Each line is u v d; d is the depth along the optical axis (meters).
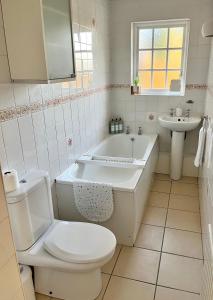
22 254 1.70
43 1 1.56
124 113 3.86
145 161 2.75
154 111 3.71
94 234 1.81
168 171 3.81
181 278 1.98
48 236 1.80
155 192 3.29
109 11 3.46
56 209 2.46
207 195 2.17
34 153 2.01
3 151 1.67
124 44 3.56
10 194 1.60
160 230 2.55
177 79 3.52
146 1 3.29
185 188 3.38
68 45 1.90
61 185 2.38
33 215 1.75
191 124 3.20
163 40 3.52
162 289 1.89
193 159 3.64
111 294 1.86
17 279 0.96
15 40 1.61
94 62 3.09
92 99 3.14
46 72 1.63
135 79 3.68
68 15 1.87
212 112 2.37
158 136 3.77
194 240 2.40
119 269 2.08
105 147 3.52
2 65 1.62
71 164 2.69
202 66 3.32
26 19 1.55
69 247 1.69
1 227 0.85
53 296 1.86
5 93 1.66
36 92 1.99
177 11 3.22
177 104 3.59
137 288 1.91
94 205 2.32
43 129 2.12
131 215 2.24
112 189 2.21
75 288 1.79
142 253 2.25
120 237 2.35
